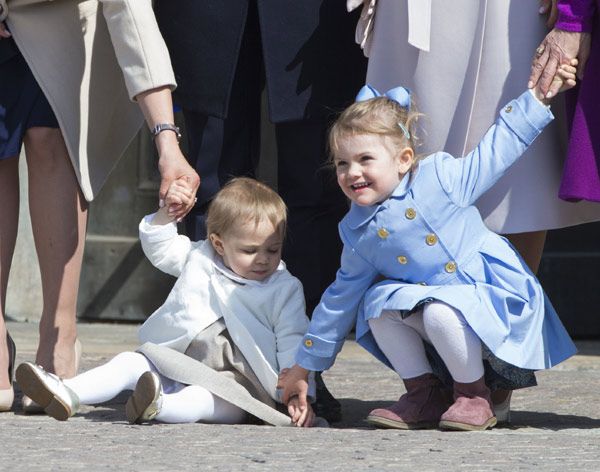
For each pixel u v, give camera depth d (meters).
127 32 13.32
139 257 25.86
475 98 13.23
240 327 12.98
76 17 14.01
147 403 12.08
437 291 12.08
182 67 14.09
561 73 12.44
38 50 13.76
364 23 13.56
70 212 14.26
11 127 13.77
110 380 12.72
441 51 13.31
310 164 14.11
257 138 14.88
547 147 13.14
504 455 10.35
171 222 13.45
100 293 26.02
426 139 13.40
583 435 11.80
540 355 12.33
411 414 12.30
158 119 13.30
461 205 12.30
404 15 13.45
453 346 11.98
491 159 12.34
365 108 12.33
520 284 12.34
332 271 14.45
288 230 14.19
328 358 12.61
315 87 13.95
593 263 25.17
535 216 13.11
